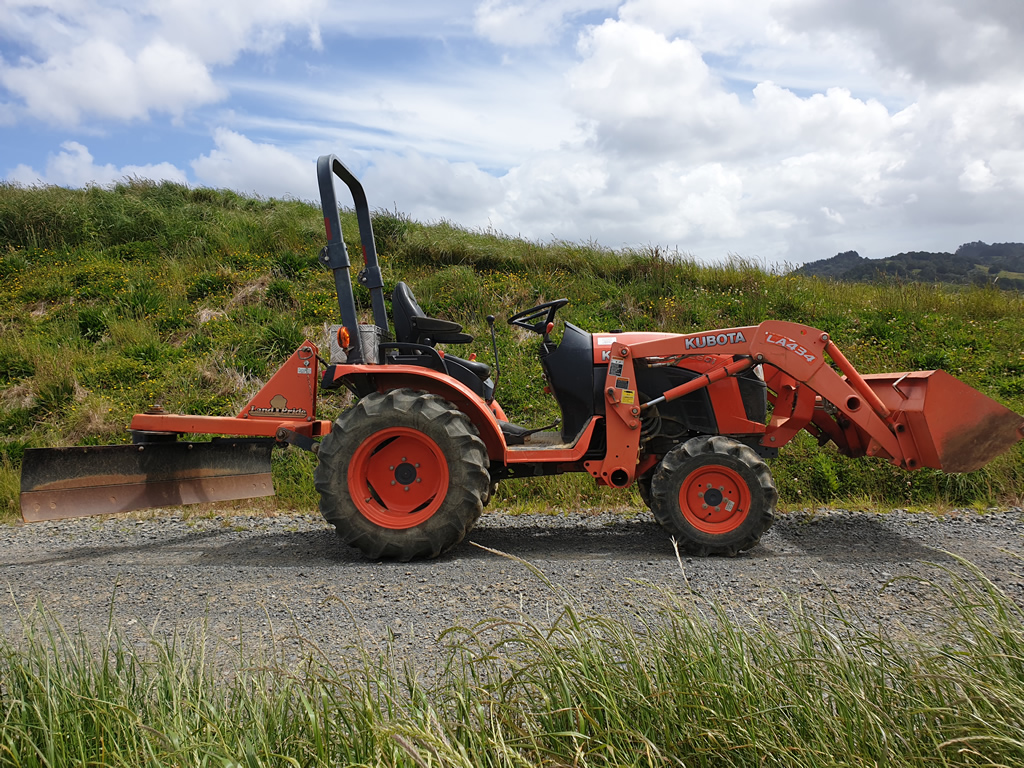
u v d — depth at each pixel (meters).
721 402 4.66
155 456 4.79
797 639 2.30
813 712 1.76
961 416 4.29
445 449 4.20
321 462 4.27
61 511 4.43
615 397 4.44
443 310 9.34
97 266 10.87
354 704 1.73
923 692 1.83
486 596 3.35
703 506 4.29
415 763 1.52
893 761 1.60
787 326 4.37
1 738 1.65
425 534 4.16
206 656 2.62
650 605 3.13
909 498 5.67
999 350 8.38
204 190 14.85
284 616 3.14
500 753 1.56
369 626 2.98
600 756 1.62
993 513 5.22
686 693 1.81
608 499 5.81
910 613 2.94
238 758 1.58
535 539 4.82
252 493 5.23
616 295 9.75
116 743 1.63
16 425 7.56
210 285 10.17
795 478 5.85
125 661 2.56
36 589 3.64
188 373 8.25
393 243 11.12
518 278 10.25
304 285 10.14
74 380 8.08
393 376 4.52
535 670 1.94
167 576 3.85
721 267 10.89
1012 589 3.36
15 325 9.50
